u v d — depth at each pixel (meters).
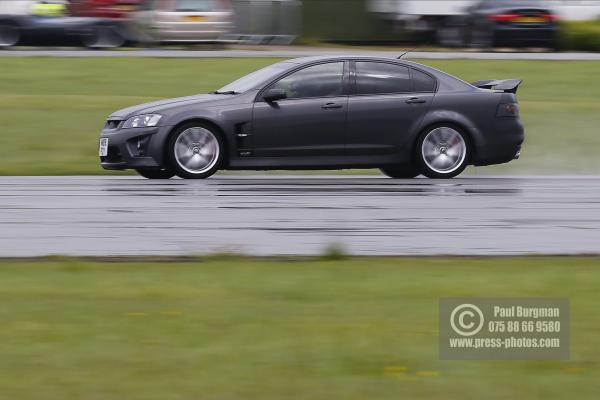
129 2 106.69
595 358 19.42
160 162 47.38
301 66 49.09
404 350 19.86
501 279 26.39
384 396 17.38
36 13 102.44
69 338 20.61
